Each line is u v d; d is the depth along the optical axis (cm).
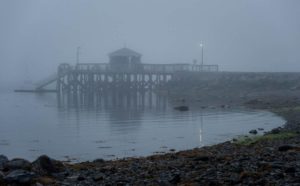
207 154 1805
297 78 6831
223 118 3997
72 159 2216
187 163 1543
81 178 1330
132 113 4775
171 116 4334
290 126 2848
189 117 4181
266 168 1245
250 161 1430
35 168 1402
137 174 1386
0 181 1228
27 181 1230
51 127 3688
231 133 3014
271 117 3862
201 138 2847
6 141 2897
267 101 5334
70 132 3334
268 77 7050
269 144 2028
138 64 8269
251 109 4697
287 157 1472
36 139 2991
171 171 1391
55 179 1339
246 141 2297
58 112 5122
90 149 2530
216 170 1305
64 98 7662
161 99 6862
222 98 6278
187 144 2617
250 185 1074
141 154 2306
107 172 1460
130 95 7975
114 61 8581
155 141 2783
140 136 3028
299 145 1816
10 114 4975
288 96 5681
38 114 4934
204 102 5856
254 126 3325
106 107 5653
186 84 7888
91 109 5416
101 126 3672
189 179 1205
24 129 3581
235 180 1127
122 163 1725
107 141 2830
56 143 2789
